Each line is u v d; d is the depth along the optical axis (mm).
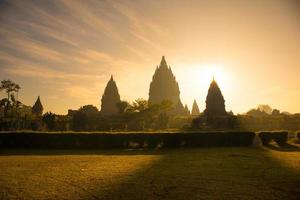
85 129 53969
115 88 97688
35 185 10234
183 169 13320
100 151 23391
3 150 24516
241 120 54219
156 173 12297
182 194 8828
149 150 24203
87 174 12180
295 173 12164
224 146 27297
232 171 12711
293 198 8367
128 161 16281
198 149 24625
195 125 52094
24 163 15641
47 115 54094
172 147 26672
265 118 55719
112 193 9023
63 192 9242
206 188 9547
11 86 66250
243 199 8289
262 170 12945
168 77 108188
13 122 50781
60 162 15984
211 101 55688
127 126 58375
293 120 55500
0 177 11703
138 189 9477
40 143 26594
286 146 27125
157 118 61156
